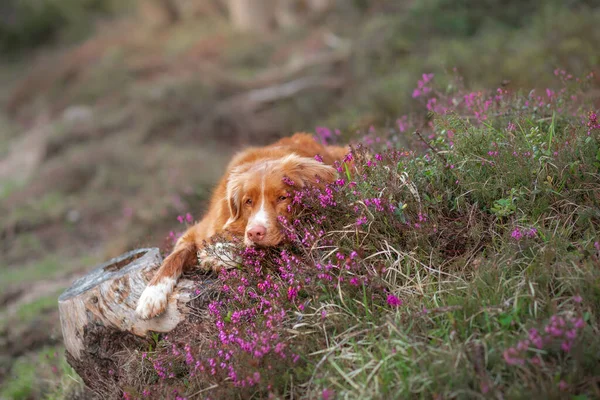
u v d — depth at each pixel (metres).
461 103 2.08
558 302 1.42
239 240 1.68
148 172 4.43
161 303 1.62
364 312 1.50
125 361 1.64
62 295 1.70
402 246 1.60
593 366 1.31
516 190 1.59
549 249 1.47
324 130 2.41
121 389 1.60
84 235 3.93
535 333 1.32
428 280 1.52
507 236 1.54
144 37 8.24
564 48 3.48
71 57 8.05
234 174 1.75
